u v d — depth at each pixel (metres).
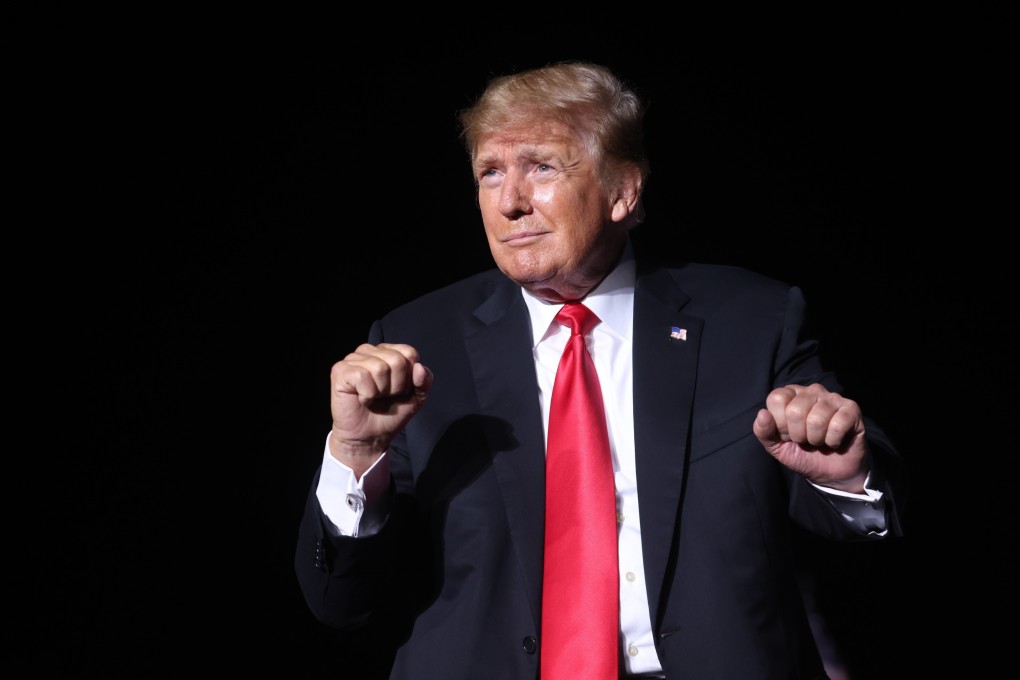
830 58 13.30
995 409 13.24
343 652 12.59
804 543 6.66
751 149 13.38
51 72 13.27
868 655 12.32
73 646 12.73
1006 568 12.72
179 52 13.38
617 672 5.40
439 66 13.34
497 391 5.95
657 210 13.39
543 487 5.66
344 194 13.52
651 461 5.68
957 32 13.14
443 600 5.70
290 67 13.44
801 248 13.42
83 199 13.48
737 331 6.09
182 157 13.52
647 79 13.34
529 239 5.80
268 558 13.19
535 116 5.78
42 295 13.44
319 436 13.48
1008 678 12.18
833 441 4.87
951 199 13.30
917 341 13.38
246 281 13.60
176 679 12.70
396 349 5.26
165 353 13.54
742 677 5.38
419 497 5.86
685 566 5.55
